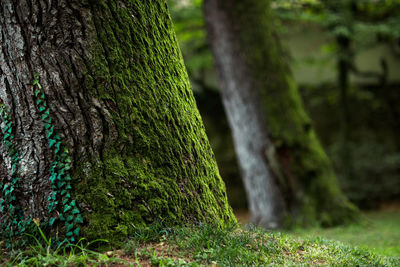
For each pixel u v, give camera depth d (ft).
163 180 11.89
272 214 30.14
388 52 52.80
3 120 11.46
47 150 11.23
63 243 10.81
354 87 54.34
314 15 41.01
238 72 30.55
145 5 12.60
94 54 11.35
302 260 11.58
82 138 11.27
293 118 30.35
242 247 11.49
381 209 43.24
